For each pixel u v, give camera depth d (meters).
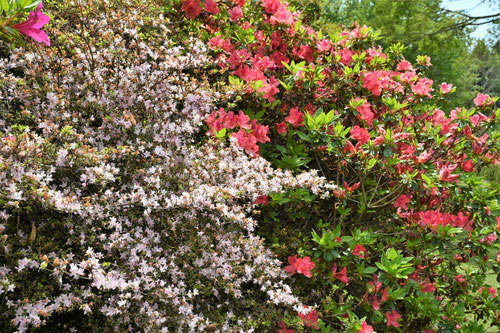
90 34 2.51
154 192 2.04
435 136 2.97
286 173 2.58
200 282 2.19
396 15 10.99
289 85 2.98
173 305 1.90
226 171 2.37
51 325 1.84
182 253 2.12
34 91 2.08
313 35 3.38
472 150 3.12
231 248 2.26
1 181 1.58
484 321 2.84
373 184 3.17
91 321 1.81
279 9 3.22
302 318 2.30
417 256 2.94
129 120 2.11
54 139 2.02
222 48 2.98
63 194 1.85
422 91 3.37
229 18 3.39
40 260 1.68
